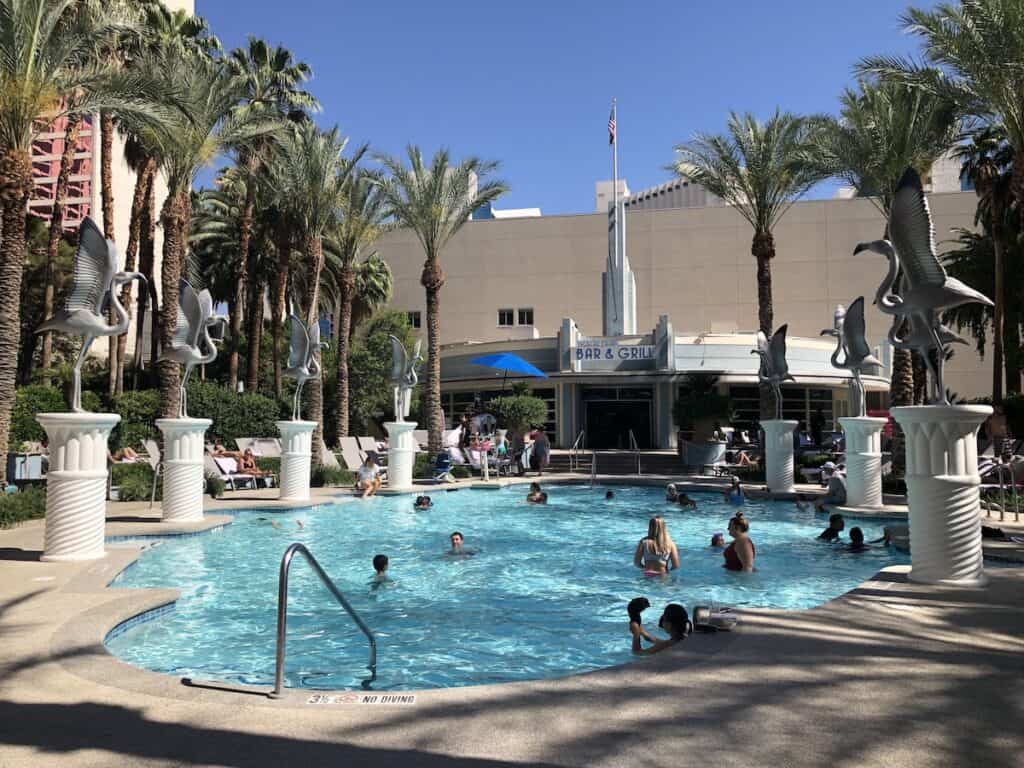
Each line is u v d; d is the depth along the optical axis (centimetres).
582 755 335
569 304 4503
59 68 1502
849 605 630
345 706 402
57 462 887
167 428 1245
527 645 631
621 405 3403
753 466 2322
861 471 1475
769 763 325
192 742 353
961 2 1496
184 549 1090
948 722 372
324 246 3569
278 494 1766
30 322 3484
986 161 2550
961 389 4062
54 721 380
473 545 1172
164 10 2817
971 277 2897
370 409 3712
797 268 4275
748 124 2292
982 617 589
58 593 704
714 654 490
